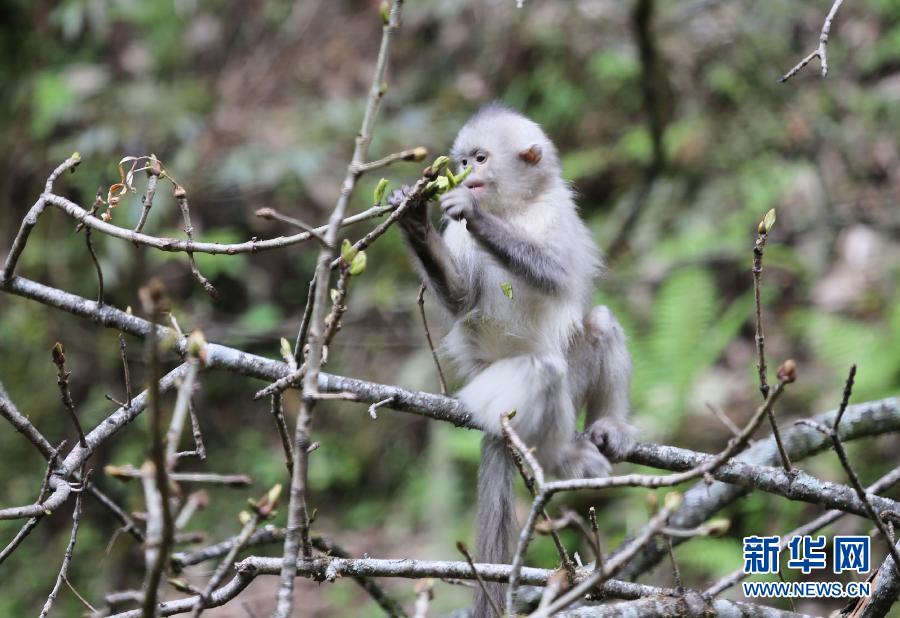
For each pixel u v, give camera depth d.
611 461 7.47
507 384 7.17
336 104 15.45
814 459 11.07
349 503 13.75
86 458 5.89
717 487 7.64
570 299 7.61
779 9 15.68
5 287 6.40
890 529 5.62
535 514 4.41
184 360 7.05
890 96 14.79
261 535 6.89
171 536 3.81
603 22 16.05
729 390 12.10
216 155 14.80
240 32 16.61
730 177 14.41
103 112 14.69
